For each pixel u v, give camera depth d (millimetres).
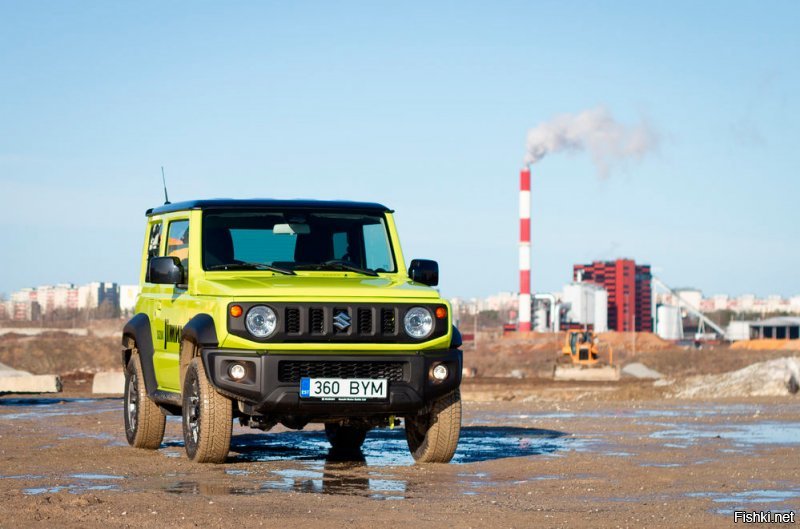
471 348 164250
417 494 9438
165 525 7629
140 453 12867
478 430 17422
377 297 11031
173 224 12875
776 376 33656
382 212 12734
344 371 10945
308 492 9461
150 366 13156
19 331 178125
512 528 7691
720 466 11859
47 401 27312
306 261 12164
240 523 7762
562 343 162750
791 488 10031
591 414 22609
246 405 11016
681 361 137125
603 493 9633
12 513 8000
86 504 8492
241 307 10797
